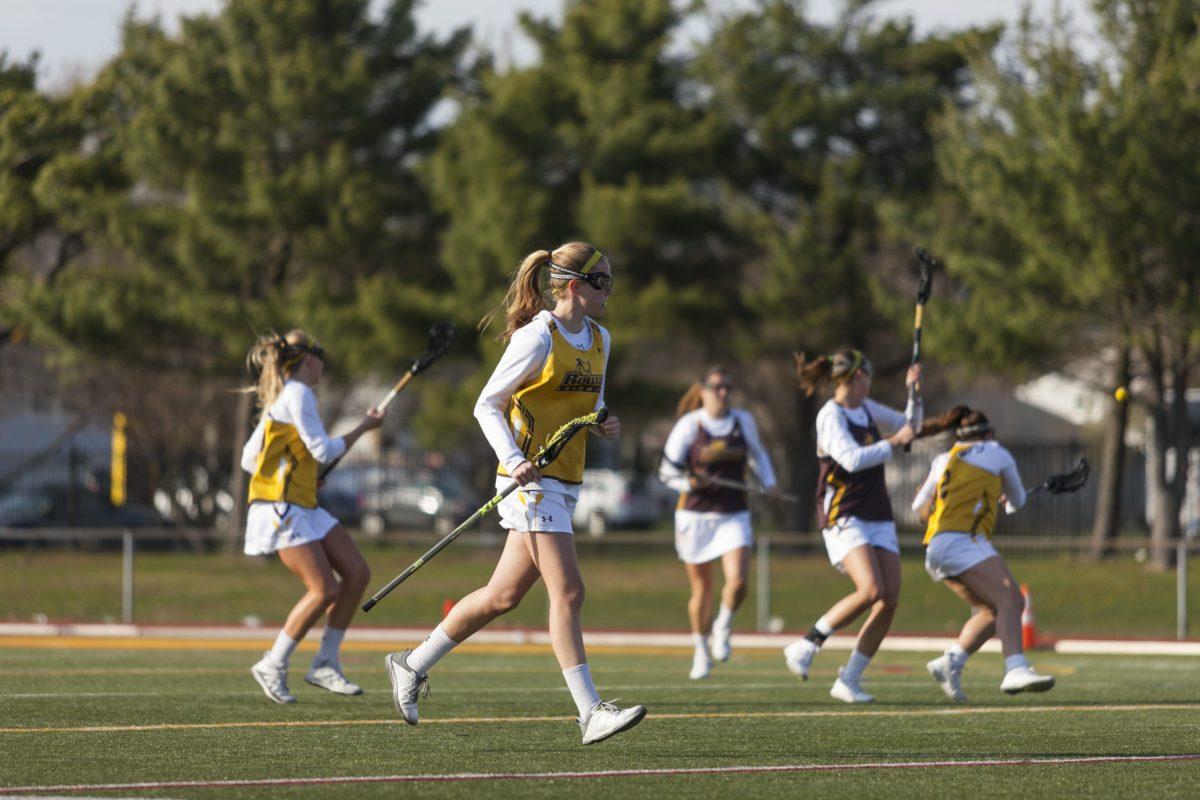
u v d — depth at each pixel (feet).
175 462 367.66
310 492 95.71
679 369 362.33
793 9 310.24
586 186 303.89
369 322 302.86
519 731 80.59
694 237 309.22
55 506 344.69
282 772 65.05
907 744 76.33
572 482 70.69
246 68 306.14
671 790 60.95
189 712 89.56
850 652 172.96
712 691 110.32
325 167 303.27
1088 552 238.07
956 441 99.50
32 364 422.82
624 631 204.95
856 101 304.30
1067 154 234.38
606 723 67.62
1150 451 305.12
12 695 100.53
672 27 324.60
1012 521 313.73
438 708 93.30
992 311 256.11
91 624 204.74
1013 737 79.56
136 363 314.35
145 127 301.22
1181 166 228.84
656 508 427.33
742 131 321.73
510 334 72.64
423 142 332.60
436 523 344.69
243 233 304.30
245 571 253.44
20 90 307.37
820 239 306.96
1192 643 180.14
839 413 101.09
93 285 303.27
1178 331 247.29
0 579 232.53
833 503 101.30
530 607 232.94
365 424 96.99
